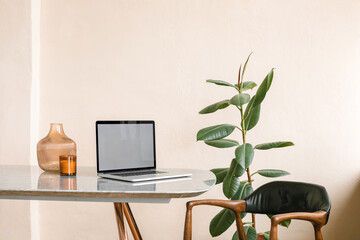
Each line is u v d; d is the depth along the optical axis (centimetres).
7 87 309
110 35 319
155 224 313
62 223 321
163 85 314
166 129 314
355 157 298
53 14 323
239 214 210
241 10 307
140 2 316
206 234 309
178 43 313
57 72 323
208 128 258
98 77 320
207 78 310
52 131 204
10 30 309
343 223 300
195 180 178
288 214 166
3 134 309
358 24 297
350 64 298
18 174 189
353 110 298
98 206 318
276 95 304
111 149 204
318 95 301
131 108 317
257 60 305
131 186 157
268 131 304
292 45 303
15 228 309
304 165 302
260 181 305
